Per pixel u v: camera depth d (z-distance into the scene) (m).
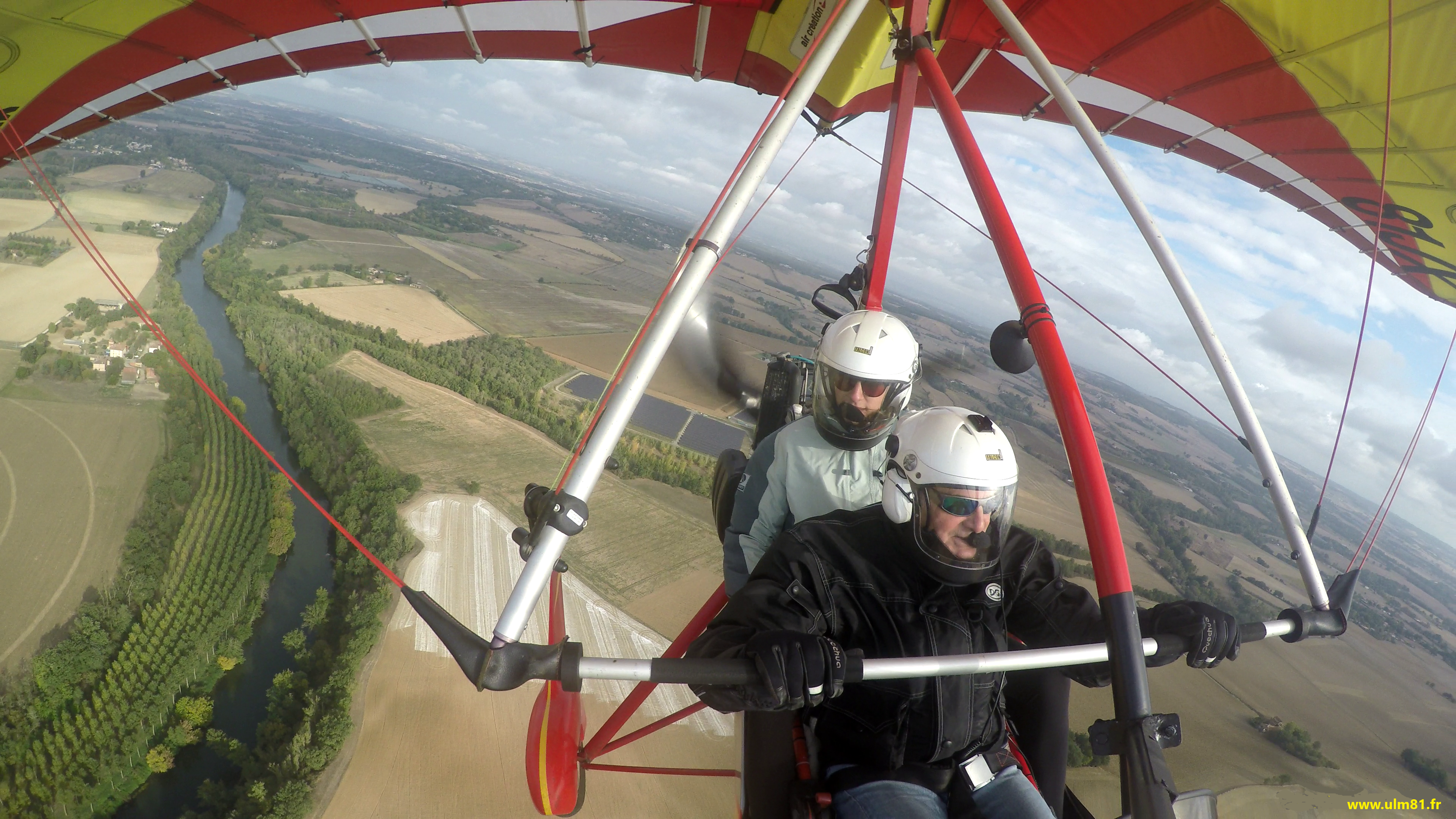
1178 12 8.11
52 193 6.25
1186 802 4.17
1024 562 3.90
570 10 9.70
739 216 4.16
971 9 9.14
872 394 4.37
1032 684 4.33
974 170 4.68
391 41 10.24
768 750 3.79
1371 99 7.88
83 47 9.02
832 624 3.53
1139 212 5.01
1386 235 10.01
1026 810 3.52
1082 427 3.48
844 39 4.49
